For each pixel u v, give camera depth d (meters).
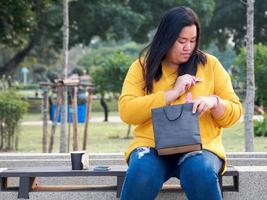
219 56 62.47
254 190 4.61
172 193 4.51
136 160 3.83
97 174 4.48
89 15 29.33
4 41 20.41
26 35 20.75
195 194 3.74
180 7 4.09
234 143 13.90
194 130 3.77
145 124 4.07
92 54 68.50
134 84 4.17
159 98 3.93
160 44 4.07
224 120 4.00
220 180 4.20
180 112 3.81
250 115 9.07
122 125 20.27
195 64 4.17
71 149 12.91
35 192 4.58
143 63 4.19
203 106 3.82
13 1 18.20
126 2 31.20
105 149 12.66
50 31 29.70
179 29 3.99
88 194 4.60
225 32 41.47
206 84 4.14
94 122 21.98
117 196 4.53
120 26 29.55
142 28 33.38
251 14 8.97
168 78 4.15
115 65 18.77
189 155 3.79
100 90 19.19
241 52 16.39
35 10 19.97
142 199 3.76
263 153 6.09
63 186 4.91
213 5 32.25
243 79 16.28
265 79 15.19
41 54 43.09
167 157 3.94
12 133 12.80
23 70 52.69
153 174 3.76
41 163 5.70
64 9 10.84
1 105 12.56
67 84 10.36
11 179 5.39
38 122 22.38
